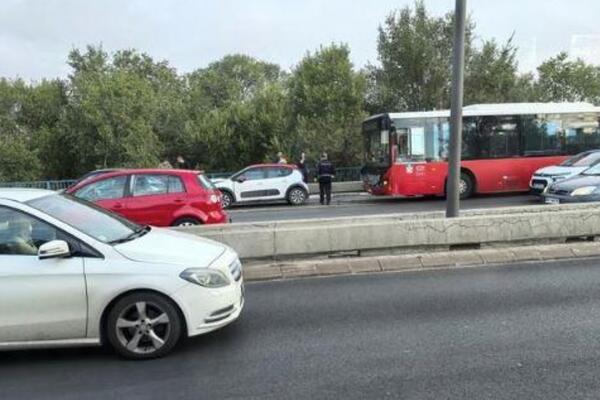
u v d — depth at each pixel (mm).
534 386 4754
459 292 7758
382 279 8617
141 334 5652
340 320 6676
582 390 4660
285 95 39031
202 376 5191
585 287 7832
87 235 5777
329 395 4711
